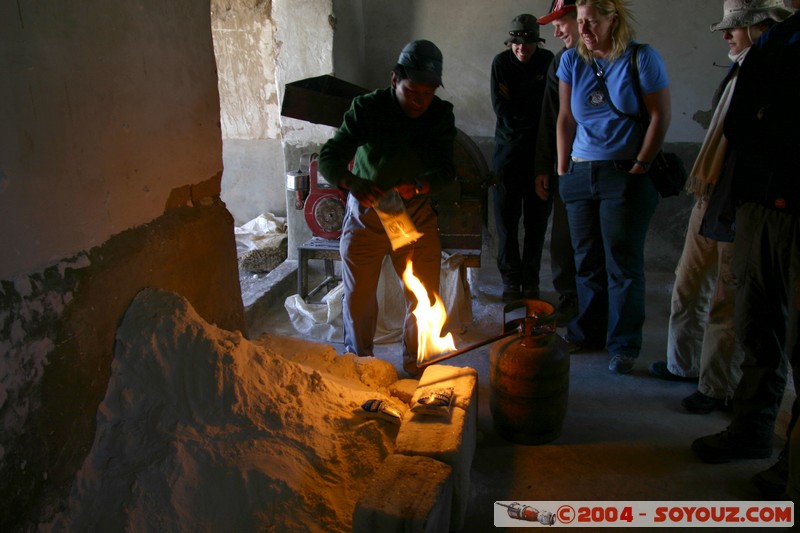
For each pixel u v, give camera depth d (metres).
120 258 2.01
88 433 1.87
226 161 5.76
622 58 3.02
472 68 5.08
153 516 1.76
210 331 2.18
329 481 1.97
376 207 2.69
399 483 1.79
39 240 1.65
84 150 1.83
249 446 1.98
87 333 1.86
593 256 3.55
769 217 2.19
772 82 2.12
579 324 3.69
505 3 4.90
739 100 2.23
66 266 1.75
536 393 2.61
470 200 3.96
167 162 2.31
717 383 2.93
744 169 2.26
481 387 3.30
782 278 2.23
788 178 2.12
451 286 3.90
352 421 2.25
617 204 3.21
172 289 2.34
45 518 1.67
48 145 1.67
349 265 3.12
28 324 1.60
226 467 1.90
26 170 1.59
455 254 3.92
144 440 1.94
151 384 2.03
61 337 1.73
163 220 2.30
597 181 3.23
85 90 1.82
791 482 1.87
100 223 1.92
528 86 4.23
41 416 1.66
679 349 3.25
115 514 1.75
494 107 4.34
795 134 2.07
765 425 2.50
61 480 1.74
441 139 2.88
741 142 2.25
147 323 2.05
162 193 2.29
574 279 4.13
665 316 4.27
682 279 3.14
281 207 5.85
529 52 4.14
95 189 1.88
